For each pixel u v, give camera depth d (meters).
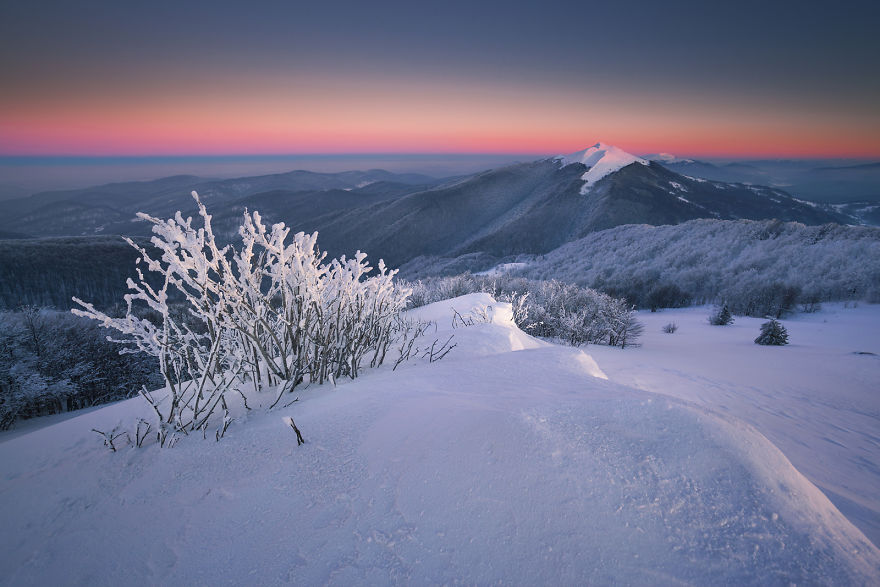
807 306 39.19
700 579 1.15
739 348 19.00
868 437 7.23
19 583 1.29
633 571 1.17
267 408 2.58
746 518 1.34
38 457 2.09
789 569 1.17
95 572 1.32
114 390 19.66
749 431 1.76
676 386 10.09
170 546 1.41
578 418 1.84
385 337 3.86
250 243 2.75
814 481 3.35
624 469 1.53
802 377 12.34
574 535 1.28
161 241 2.24
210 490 1.69
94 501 1.69
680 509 1.37
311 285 2.95
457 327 5.43
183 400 2.79
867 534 2.26
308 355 3.11
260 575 1.25
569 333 19.81
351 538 1.35
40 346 17.11
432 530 1.34
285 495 1.60
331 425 2.10
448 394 2.41
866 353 16.50
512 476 1.52
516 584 1.15
